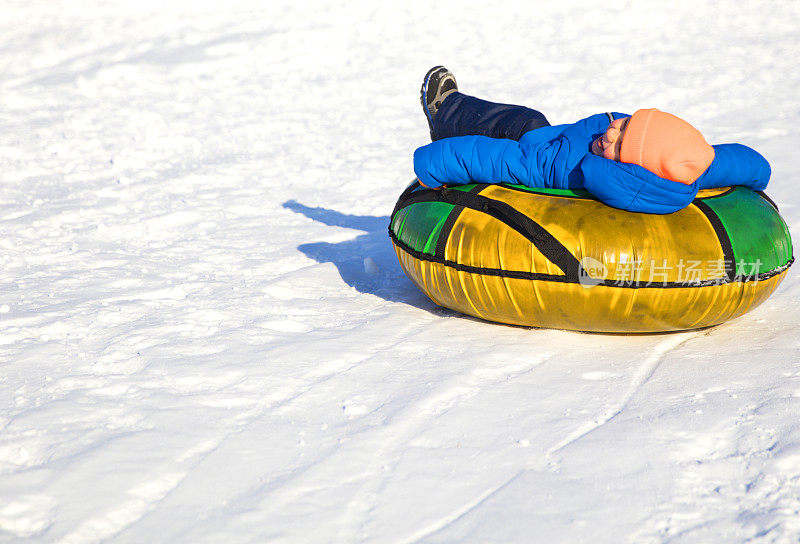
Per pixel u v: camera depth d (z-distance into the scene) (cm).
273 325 483
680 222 422
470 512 299
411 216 488
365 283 573
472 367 414
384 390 391
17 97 1348
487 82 1373
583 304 427
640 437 343
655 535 284
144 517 299
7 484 317
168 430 356
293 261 625
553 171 448
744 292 429
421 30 1741
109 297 534
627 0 1875
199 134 1130
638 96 1236
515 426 356
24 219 741
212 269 604
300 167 957
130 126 1181
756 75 1323
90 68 1571
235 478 321
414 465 328
